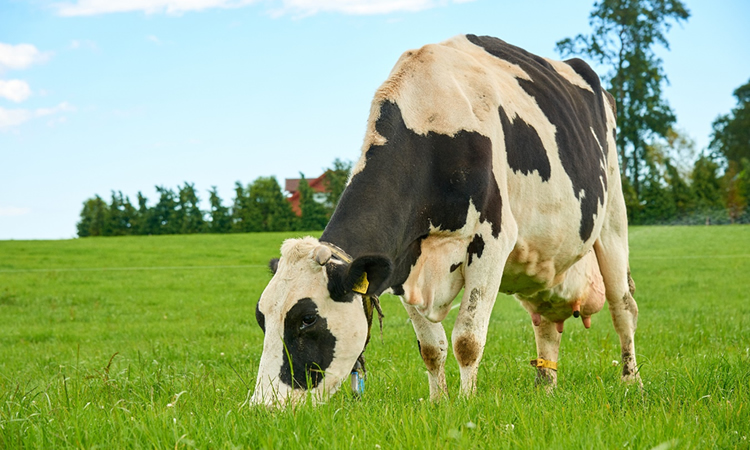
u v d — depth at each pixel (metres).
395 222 4.75
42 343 11.80
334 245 4.45
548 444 3.36
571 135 6.18
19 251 41.03
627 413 3.88
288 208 69.19
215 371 7.12
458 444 3.22
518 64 6.24
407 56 5.51
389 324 12.19
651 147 61.03
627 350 6.81
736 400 4.06
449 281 5.21
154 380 6.10
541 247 5.90
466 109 5.22
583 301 6.84
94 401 4.75
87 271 29.86
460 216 5.06
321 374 4.33
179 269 30.72
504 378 6.19
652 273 24.88
